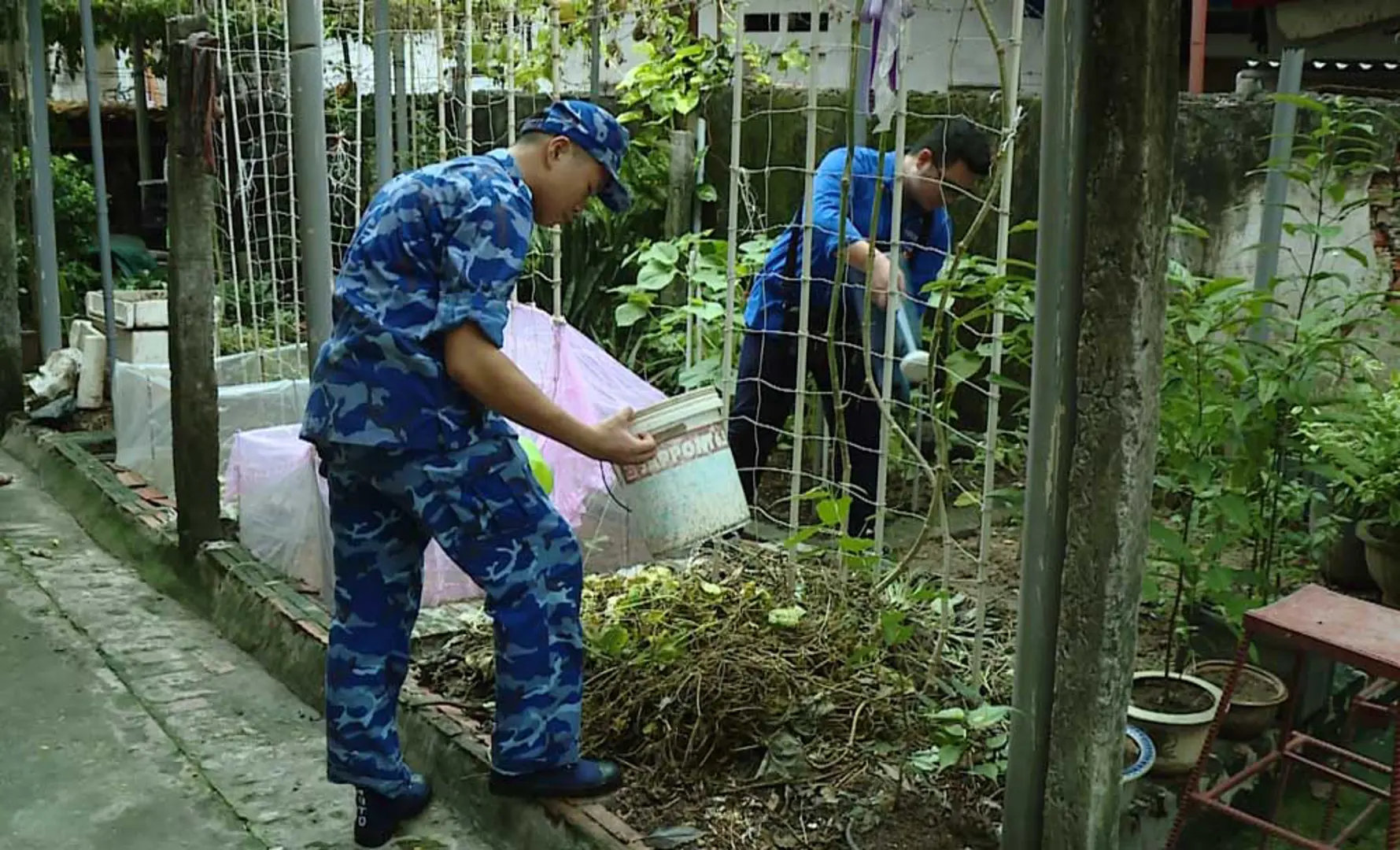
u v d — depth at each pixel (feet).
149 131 28.12
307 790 8.99
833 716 8.64
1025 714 6.47
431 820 8.57
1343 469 10.44
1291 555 10.63
